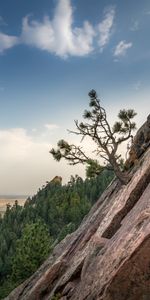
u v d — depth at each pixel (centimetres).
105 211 2159
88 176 2244
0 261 11906
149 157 1895
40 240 6119
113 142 2238
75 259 2027
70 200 19438
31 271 5916
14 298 2828
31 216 18112
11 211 19762
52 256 2908
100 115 2278
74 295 1595
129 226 1432
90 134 2262
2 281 10894
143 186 1788
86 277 1510
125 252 1262
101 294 1283
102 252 1530
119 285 1249
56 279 2239
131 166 2333
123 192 1933
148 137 2341
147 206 1402
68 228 8950
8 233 15550
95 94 2300
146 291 1223
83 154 2264
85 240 2133
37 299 2288
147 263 1212
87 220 2556
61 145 2262
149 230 1209
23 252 6050
